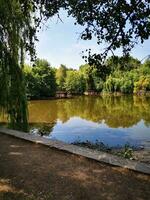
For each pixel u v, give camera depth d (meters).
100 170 7.23
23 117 14.33
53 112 37.34
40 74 70.31
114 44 6.54
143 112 35.88
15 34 13.09
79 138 20.06
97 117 31.64
